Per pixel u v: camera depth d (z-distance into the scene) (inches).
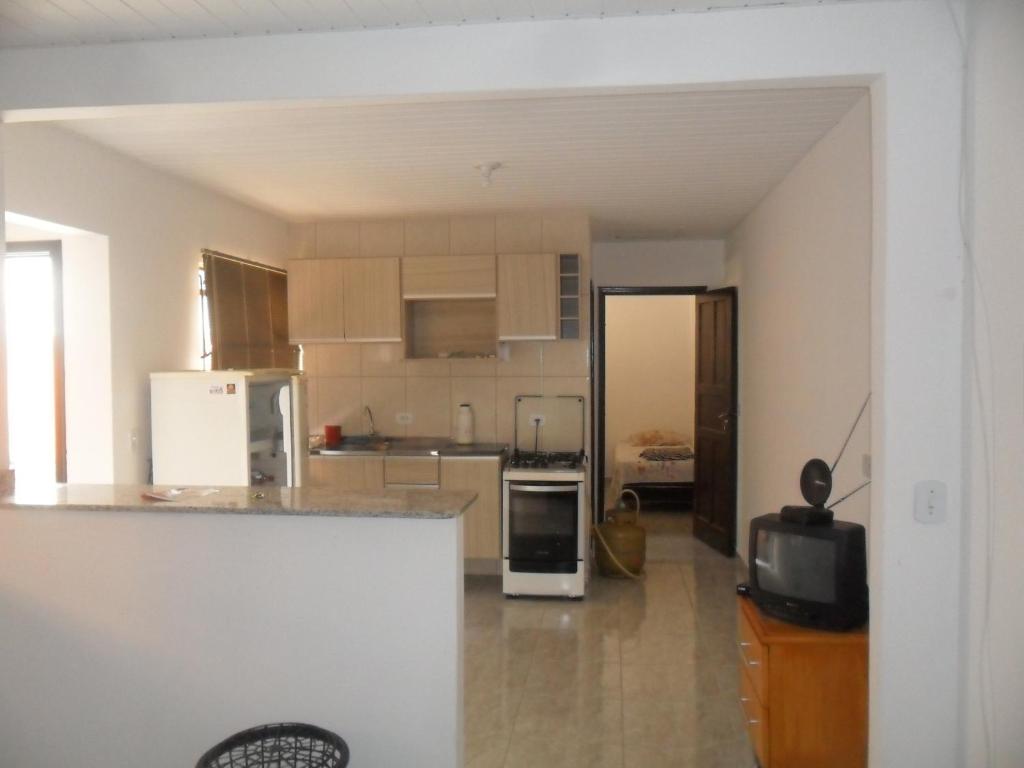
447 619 87.1
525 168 156.1
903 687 84.9
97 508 90.4
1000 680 81.4
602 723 123.5
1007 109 80.4
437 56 89.8
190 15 87.6
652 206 195.2
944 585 84.2
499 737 119.3
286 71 92.5
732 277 231.9
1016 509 80.0
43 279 141.6
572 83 87.7
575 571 185.2
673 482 295.7
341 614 89.0
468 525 195.9
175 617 91.6
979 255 81.7
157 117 120.0
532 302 197.8
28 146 119.2
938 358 83.6
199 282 169.8
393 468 197.8
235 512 87.9
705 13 85.5
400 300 201.5
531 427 214.4
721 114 122.4
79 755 94.5
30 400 143.7
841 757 97.7
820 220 137.9
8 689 95.0
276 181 164.9
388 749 89.3
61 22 89.3
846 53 83.7
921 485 83.9
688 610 178.9
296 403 160.1
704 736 119.0
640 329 346.0
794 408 157.6
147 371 149.4
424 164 151.9
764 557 105.4
